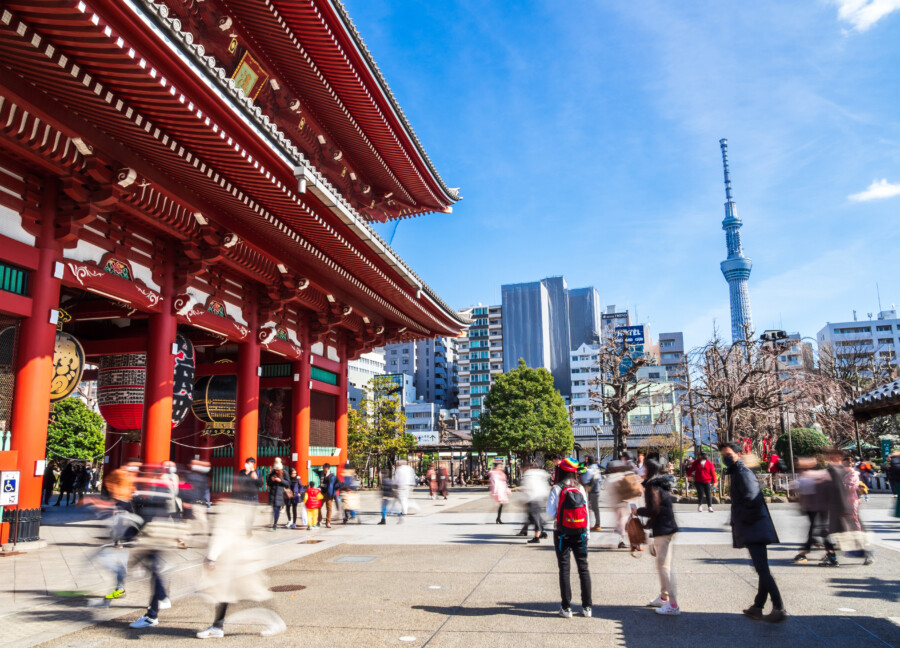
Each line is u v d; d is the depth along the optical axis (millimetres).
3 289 12672
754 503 7602
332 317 26922
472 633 7016
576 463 8172
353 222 17828
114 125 12211
